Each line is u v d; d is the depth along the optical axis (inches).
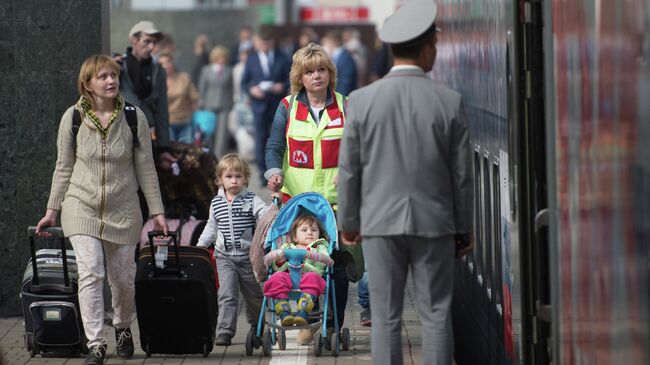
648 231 341.1
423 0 576.7
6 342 797.2
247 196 769.6
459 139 553.0
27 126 880.3
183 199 895.1
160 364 724.0
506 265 573.3
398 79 557.6
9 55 876.0
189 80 1626.5
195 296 721.0
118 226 714.8
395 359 564.7
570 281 459.8
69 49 879.7
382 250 557.6
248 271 771.4
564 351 475.5
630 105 360.8
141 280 716.0
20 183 881.5
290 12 3784.5
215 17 3009.4
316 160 767.7
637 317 354.3
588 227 423.2
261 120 1941.4
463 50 780.6
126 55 960.3
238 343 792.3
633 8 357.4
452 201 558.9
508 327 569.9
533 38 518.3
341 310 761.6
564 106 464.1
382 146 553.6
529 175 519.8
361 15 3880.4
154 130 961.5
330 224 732.7
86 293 708.7
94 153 709.3
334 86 776.3
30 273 743.7
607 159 391.2
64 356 746.2
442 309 560.7
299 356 743.7
